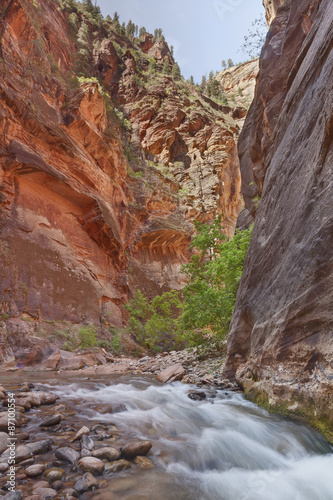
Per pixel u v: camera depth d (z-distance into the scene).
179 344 26.58
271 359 5.64
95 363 15.35
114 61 47.44
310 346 4.43
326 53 6.23
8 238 16.12
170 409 5.61
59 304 18.53
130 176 34.53
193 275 14.00
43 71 23.42
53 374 10.99
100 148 26.80
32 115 19.55
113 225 25.31
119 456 3.45
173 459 3.56
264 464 3.67
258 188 14.70
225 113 58.41
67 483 2.83
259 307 6.87
